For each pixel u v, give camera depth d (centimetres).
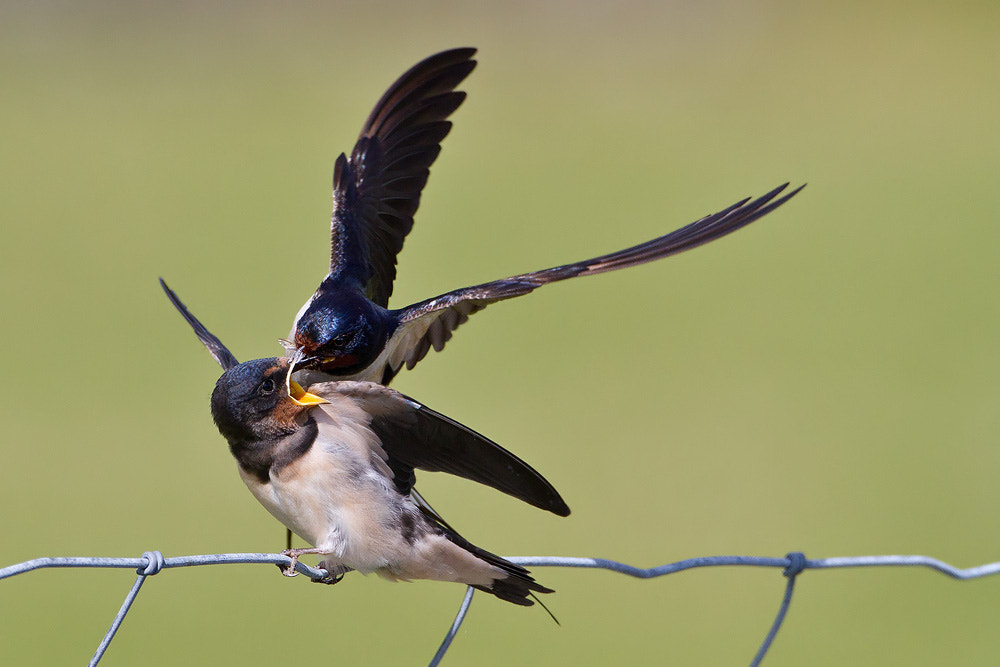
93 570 1162
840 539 1254
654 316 1870
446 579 473
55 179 2278
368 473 459
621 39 3138
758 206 540
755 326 1833
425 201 2294
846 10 3344
